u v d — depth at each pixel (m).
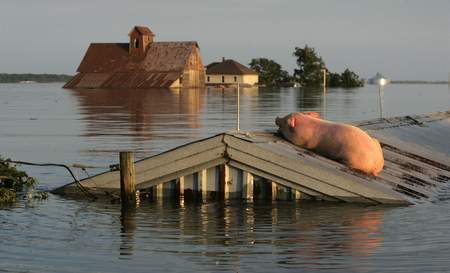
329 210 21.30
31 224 19.75
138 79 144.62
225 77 174.00
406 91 178.25
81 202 22.72
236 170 22.72
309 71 186.50
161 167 22.91
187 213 21.09
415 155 30.12
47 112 70.94
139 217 20.62
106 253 16.94
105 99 100.56
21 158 33.47
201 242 17.89
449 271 15.55
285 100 99.69
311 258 16.55
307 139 24.72
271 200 22.61
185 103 88.25
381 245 17.56
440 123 41.47
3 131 48.38
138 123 55.38
